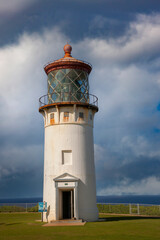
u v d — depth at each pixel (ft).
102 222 76.13
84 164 84.12
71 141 84.43
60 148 84.02
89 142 87.40
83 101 88.43
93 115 92.63
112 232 55.42
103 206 117.70
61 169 82.64
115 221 78.28
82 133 86.02
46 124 88.94
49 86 90.68
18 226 67.87
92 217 81.15
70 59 89.76
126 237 49.34
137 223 71.05
